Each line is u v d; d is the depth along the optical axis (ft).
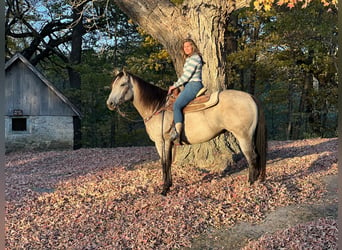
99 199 18.81
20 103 51.13
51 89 51.62
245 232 13.96
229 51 49.49
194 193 18.28
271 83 60.59
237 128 16.93
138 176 23.49
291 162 25.49
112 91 17.88
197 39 24.44
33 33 64.95
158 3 24.25
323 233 12.11
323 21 40.24
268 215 15.39
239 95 17.11
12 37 71.05
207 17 23.98
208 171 23.80
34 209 17.69
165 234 13.80
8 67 50.16
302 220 14.60
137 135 71.72
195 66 17.11
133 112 65.05
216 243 13.20
